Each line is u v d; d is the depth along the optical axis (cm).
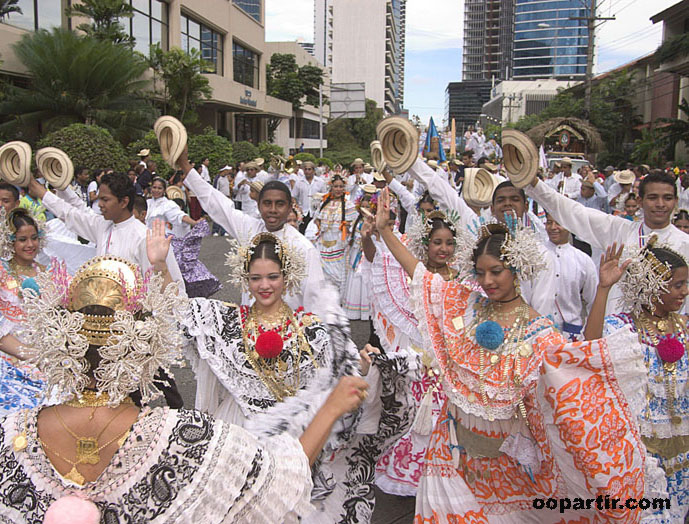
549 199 459
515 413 280
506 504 288
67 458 160
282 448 177
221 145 2775
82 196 1077
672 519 321
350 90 3969
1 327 378
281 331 324
